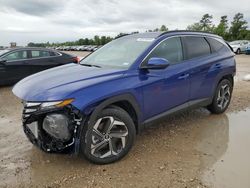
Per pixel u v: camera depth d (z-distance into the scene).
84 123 3.40
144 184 3.23
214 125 5.20
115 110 3.65
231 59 5.93
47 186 3.22
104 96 3.49
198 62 5.00
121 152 3.76
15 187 3.21
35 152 4.06
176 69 4.54
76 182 3.29
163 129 4.96
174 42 4.72
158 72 4.23
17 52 9.54
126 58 4.28
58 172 3.51
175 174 3.44
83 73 3.88
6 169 3.58
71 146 3.41
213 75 5.37
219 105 5.78
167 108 4.46
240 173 3.46
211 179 3.33
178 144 4.32
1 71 9.06
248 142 4.42
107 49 4.95
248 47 26.86
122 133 3.75
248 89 8.69
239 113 5.98
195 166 3.63
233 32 56.97
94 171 3.52
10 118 5.75
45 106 3.25
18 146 4.28
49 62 10.28
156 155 3.94
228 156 3.92
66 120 3.31
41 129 3.42
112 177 3.38
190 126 5.12
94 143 3.53
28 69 9.72
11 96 7.91
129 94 3.78
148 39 4.54
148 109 4.12
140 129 4.09
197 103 5.10
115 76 3.77
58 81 3.59
